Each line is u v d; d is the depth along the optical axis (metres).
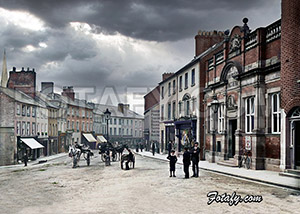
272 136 16.36
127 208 8.50
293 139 14.51
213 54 25.81
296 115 14.36
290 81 14.38
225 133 21.19
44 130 39.41
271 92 16.52
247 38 18.89
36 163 30.25
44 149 39.28
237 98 19.67
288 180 12.84
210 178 14.36
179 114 31.55
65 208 8.55
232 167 18.84
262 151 17.00
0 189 11.79
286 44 14.68
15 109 31.38
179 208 8.50
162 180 13.73
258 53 17.28
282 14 14.98
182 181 13.41
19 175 16.75
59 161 29.50
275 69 16.16
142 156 34.47
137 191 11.00
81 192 10.90
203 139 25.97
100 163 23.92
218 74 23.22
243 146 18.81
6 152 30.12
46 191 11.19
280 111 15.98
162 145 38.03
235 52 20.31
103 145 24.72
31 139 34.66
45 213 8.06
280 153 15.67
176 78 32.78
